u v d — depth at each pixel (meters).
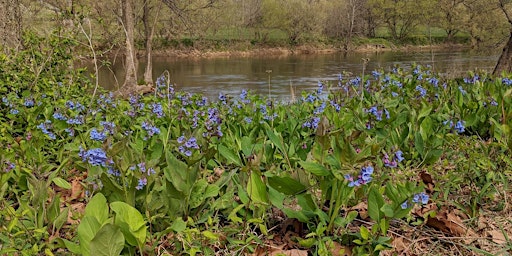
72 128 3.89
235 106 5.00
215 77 20.66
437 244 2.69
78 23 6.40
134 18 18.11
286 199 2.95
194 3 20.84
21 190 3.04
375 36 42.66
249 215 2.73
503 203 3.04
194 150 3.30
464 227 2.82
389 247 2.42
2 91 5.32
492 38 20.91
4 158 3.16
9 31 7.87
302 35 38.19
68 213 2.86
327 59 29.69
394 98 5.08
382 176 2.87
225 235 2.62
